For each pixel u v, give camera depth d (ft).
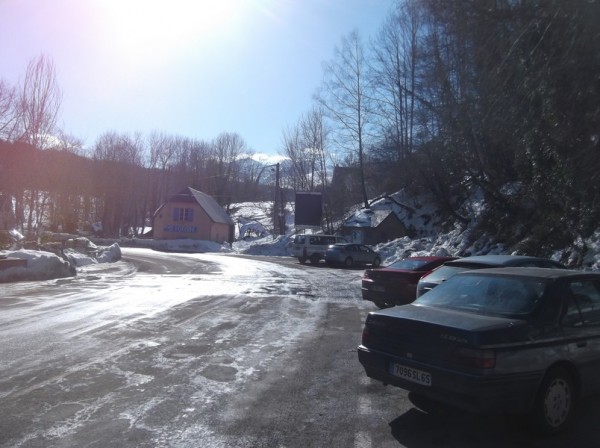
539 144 48.75
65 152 165.89
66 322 32.65
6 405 17.43
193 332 30.50
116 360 23.56
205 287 56.13
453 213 108.27
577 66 34.32
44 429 15.46
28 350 25.05
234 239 263.08
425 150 99.35
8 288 51.26
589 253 57.11
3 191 96.37
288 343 28.40
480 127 60.80
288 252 158.92
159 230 213.05
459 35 45.73
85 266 83.71
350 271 89.76
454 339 15.81
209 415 17.04
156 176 300.61
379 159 134.10
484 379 15.06
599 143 39.55
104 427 15.74
